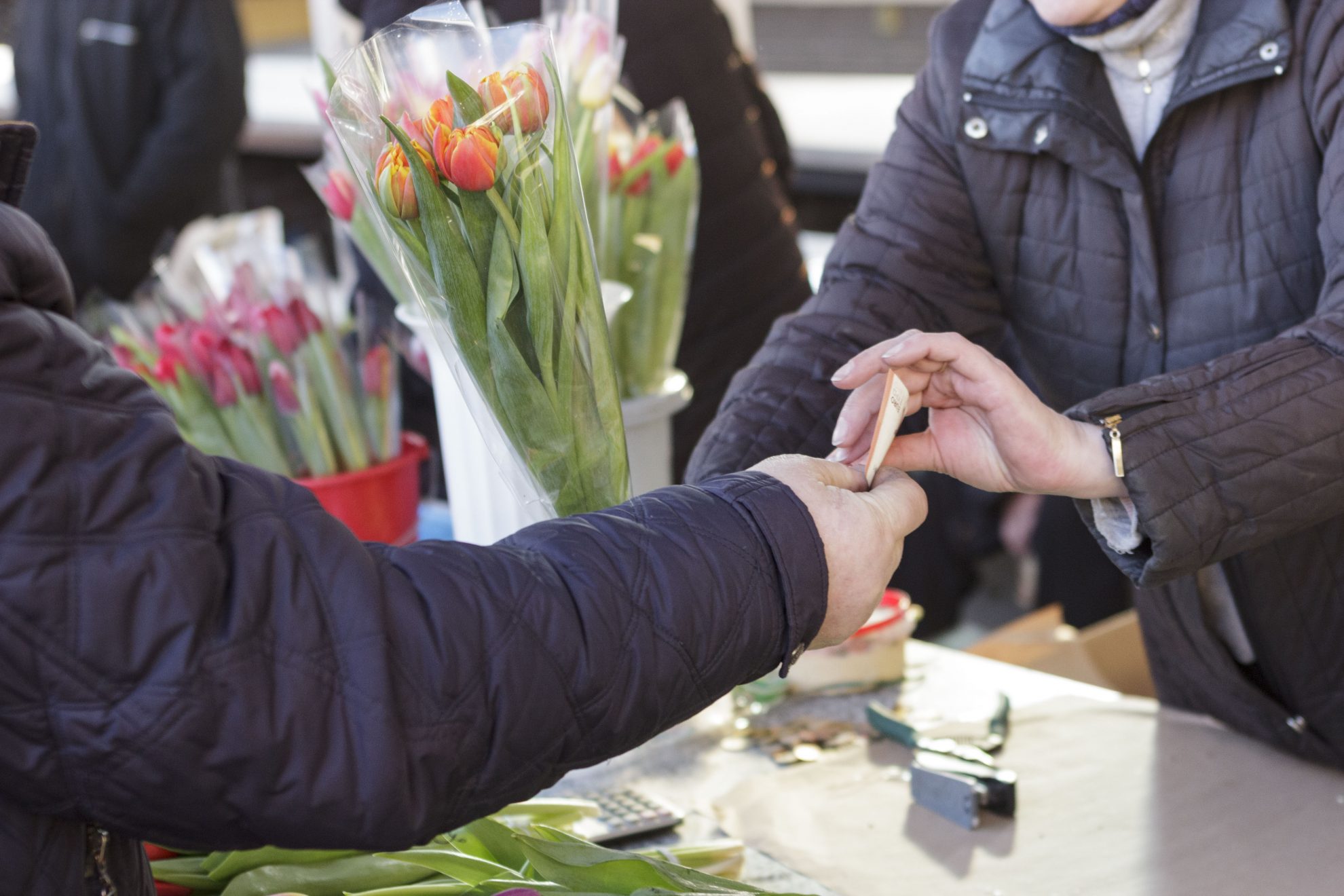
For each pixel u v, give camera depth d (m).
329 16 4.76
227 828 0.72
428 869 1.12
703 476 1.25
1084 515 1.10
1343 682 1.35
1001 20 1.34
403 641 0.73
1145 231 1.30
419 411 2.15
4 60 6.44
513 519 1.43
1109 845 1.28
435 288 1.02
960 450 1.12
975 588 3.60
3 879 0.73
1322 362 1.06
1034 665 1.95
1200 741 1.47
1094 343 1.38
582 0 1.36
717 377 2.12
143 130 3.85
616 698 0.77
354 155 1.03
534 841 1.05
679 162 1.46
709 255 2.07
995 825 1.33
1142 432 1.03
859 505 0.89
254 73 6.41
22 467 0.66
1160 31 1.25
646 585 0.79
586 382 1.07
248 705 0.69
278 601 0.72
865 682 1.62
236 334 1.60
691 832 1.34
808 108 4.63
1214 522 1.02
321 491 1.61
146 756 0.68
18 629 0.66
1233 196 1.27
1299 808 1.33
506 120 0.96
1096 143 1.28
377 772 0.71
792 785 1.42
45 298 0.72
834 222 4.20
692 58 2.03
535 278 1.00
